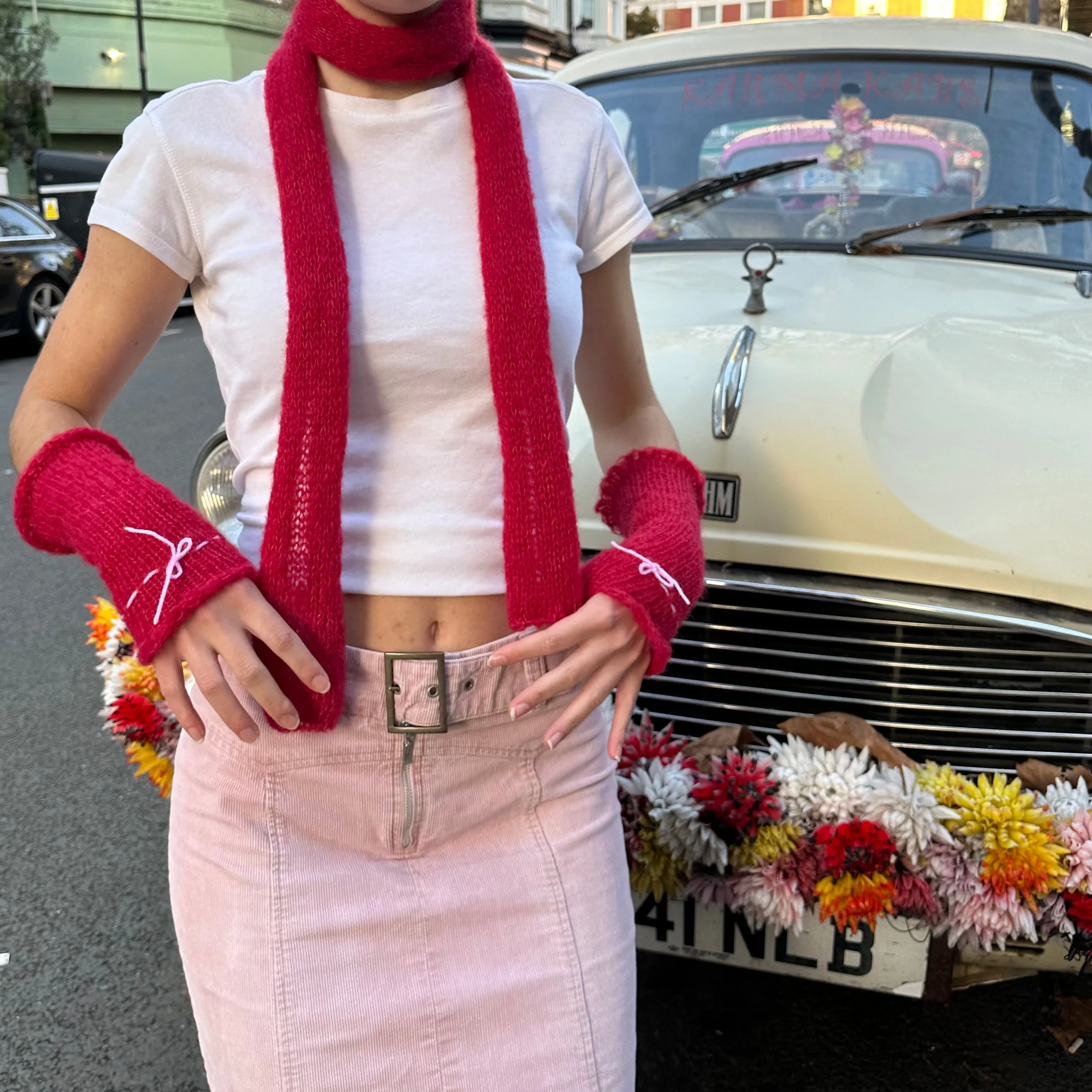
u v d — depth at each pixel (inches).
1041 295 86.9
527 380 40.9
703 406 70.2
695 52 115.3
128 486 39.6
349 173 42.4
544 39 1161.4
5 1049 78.4
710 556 69.4
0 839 104.1
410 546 42.1
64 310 43.8
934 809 58.8
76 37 994.7
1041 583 62.9
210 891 43.2
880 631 66.8
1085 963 60.6
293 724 39.7
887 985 62.9
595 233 48.1
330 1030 41.6
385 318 41.1
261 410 42.1
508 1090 43.1
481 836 45.6
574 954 44.6
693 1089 73.9
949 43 107.7
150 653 38.1
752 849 60.9
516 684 43.3
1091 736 63.5
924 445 66.7
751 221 104.7
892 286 87.4
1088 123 101.3
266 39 1110.4
